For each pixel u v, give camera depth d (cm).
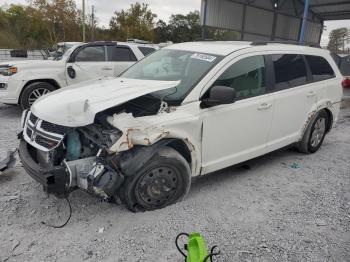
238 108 394
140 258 284
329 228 338
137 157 319
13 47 3130
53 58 976
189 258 262
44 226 321
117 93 332
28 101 770
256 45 442
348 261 291
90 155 325
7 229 314
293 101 473
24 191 383
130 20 3578
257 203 381
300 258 292
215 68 382
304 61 505
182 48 454
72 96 344
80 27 3186
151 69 437
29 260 276
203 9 2117
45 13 2980
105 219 335
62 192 307
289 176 462
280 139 477
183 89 368
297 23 2695
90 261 278
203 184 423
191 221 338
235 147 409
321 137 566
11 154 426
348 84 1500
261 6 2427
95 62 852
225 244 306
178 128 340
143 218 338
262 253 296
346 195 411
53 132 314
